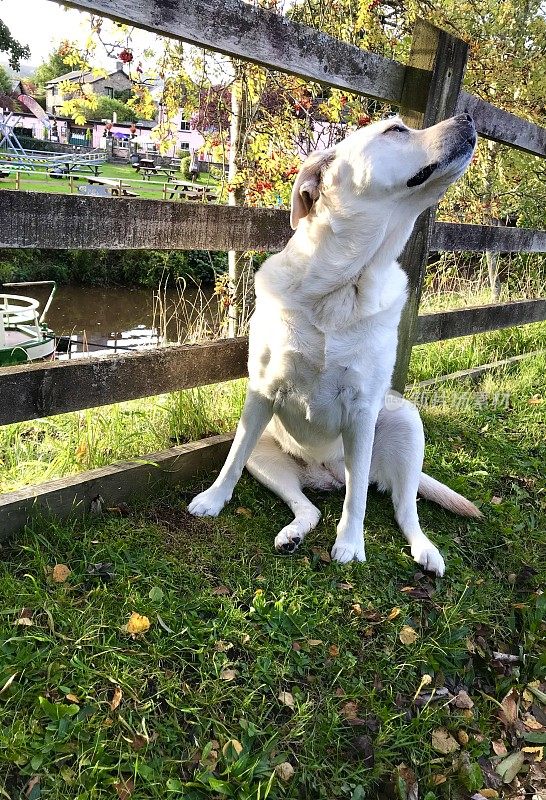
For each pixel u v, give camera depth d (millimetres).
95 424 3199
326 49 2850
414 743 2004
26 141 33188
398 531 3006
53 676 1889
